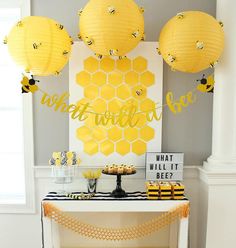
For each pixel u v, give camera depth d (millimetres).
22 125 2215
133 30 1645
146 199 1887
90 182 2023
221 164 2025
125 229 2076
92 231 1974
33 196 2205
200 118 2188
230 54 1987
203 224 2123
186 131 2193
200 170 2141
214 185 2023
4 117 2307
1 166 2320
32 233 2244
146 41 2125
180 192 1884
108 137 2143
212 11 2137
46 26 1660
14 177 2332
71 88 2117
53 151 2193
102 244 2230
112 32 1608
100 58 2045
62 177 1976
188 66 1737
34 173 2195
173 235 2166
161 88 2121
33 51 1637
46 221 1859
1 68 2283
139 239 2230
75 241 2229
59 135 2184
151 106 2131
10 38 1677
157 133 2143
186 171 2213
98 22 1604
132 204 1863
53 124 2176
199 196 2219
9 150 2320
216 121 2072
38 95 2166
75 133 2139
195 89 2174
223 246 2051
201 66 1740
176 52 1682
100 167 2152
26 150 2182
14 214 2234
